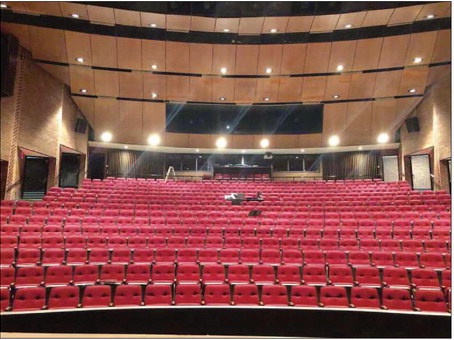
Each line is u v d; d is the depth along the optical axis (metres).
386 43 9.64
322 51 10.03
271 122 12.80
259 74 10.63
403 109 10.95
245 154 14.03
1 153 7.38
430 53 9.55
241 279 4.71
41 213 7.05
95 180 10.95
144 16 8.90
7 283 4.23
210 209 8.62
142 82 10.64
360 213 7.77
